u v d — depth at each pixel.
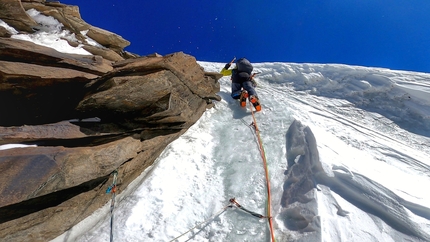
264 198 3.52
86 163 2.84
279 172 3.96
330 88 7.56
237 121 5.78
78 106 3.37
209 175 4.01
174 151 4.39
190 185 3.77
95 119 3.55
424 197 3.10
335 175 3.37
